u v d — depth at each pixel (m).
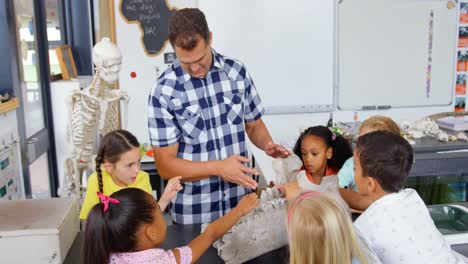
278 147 1.80
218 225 1.46
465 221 1.90
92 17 4.61
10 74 2.85
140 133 3.99
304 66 4.17
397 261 1.41
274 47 4.10
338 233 1.14
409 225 1.41
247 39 4.05
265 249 1.50
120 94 2.74
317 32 4.13
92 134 2.69
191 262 1.34
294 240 1.17
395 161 1.42
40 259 1.39
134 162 1.86
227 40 4.04
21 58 3.07
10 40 2.82
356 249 1.17
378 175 1.43
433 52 4.36
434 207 2.00
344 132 2.87
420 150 2.53
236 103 1.82
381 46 4.26
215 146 1.80
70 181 2.74
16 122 2.89
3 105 2.56
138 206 1.22
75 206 1.63
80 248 1.55
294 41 4.12
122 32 3.87
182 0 3.91
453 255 1.47
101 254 1.21
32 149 3.15
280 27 4.07
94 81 2.62
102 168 1.93
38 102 3.48
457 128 2.91
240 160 1.65
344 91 4.29
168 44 3.93
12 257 1.38
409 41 4.30
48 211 1.53
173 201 1.84
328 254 1.13
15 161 2.83
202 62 1.62
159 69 3.95
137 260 1.22
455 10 4.31
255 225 1.47
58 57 3.94
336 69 4.23
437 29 4.32
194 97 1.74
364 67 4.27
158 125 1.73
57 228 1.39
